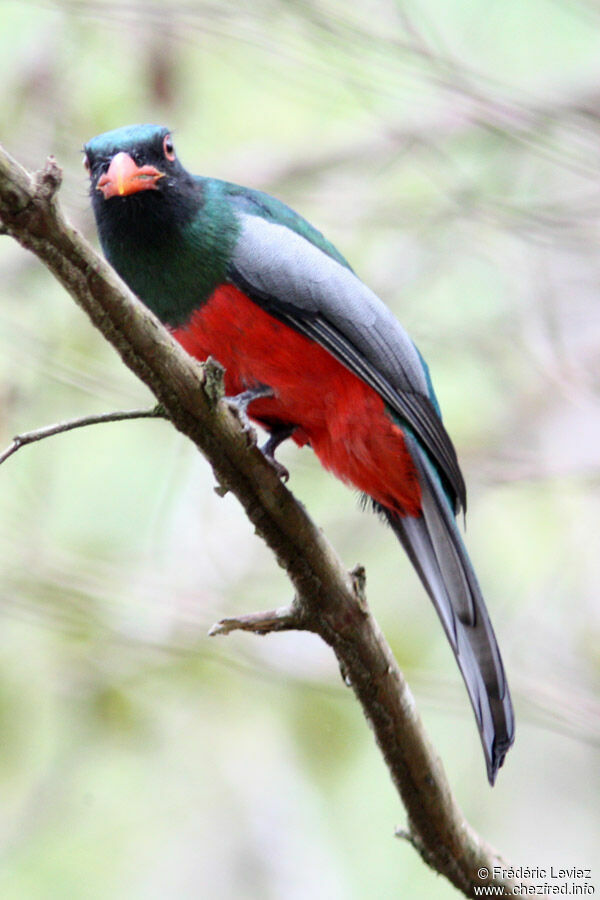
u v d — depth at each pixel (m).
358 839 12.15
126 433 13.37
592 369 13.79
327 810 12.27
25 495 12.52
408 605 13.33
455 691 11.60
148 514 13.10
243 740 12.40
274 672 11.69
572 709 11.45
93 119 13.16
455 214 13.47
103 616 11.80
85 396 13.10
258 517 7.01
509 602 12.87
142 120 13.00
